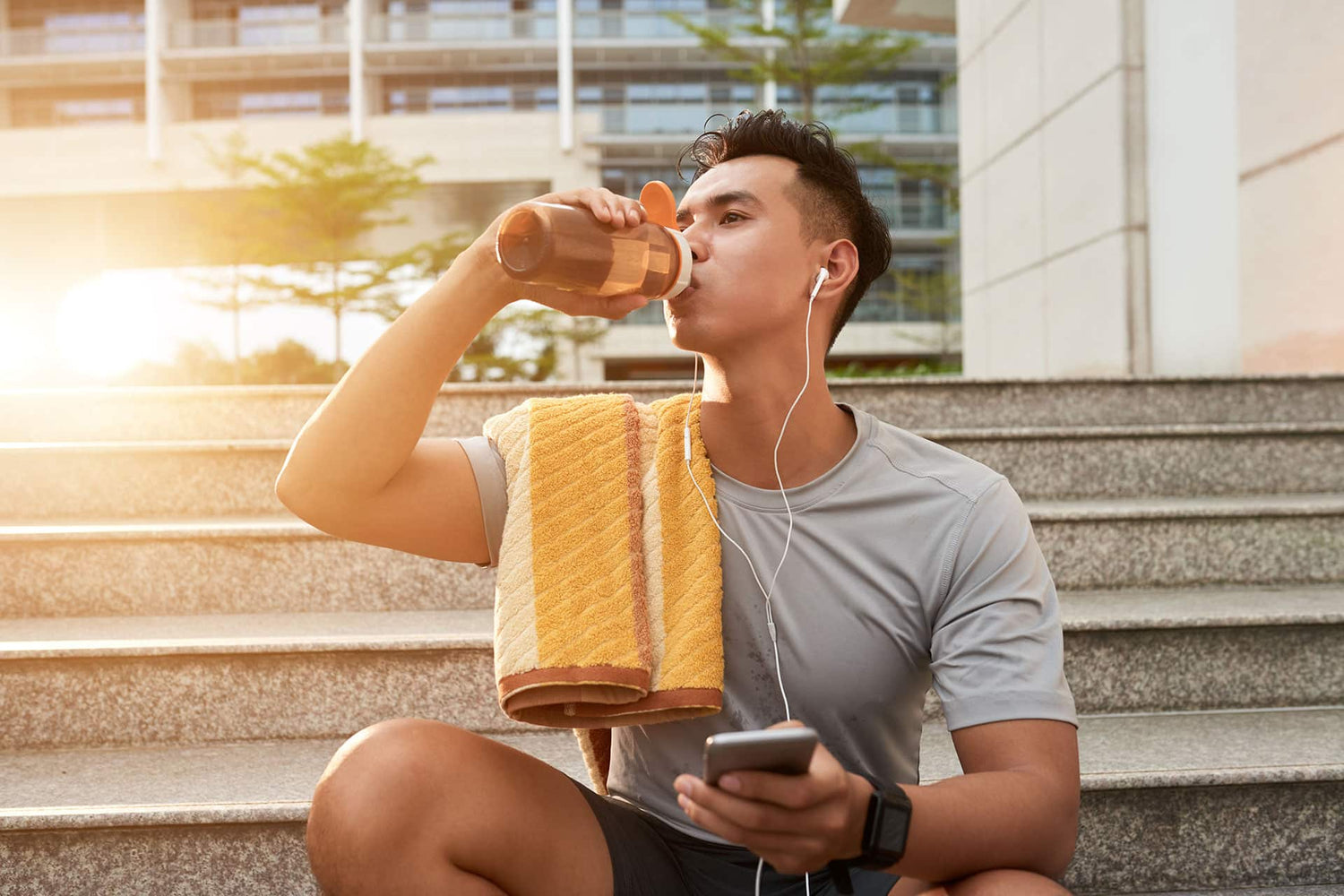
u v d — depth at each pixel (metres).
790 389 1.08
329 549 2.25
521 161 29.34
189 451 2.62
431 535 1.08
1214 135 4.11
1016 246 5.90
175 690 1.85
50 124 32.56
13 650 1.81
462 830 0.94
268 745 1.85
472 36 30.97
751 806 0.76
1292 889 1.55
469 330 1.01
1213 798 1.57
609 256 0.94
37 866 1.46
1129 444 2.85
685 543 1.08
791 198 1.06
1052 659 0.99
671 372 28.73
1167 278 4.45
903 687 1.08
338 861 0.93
